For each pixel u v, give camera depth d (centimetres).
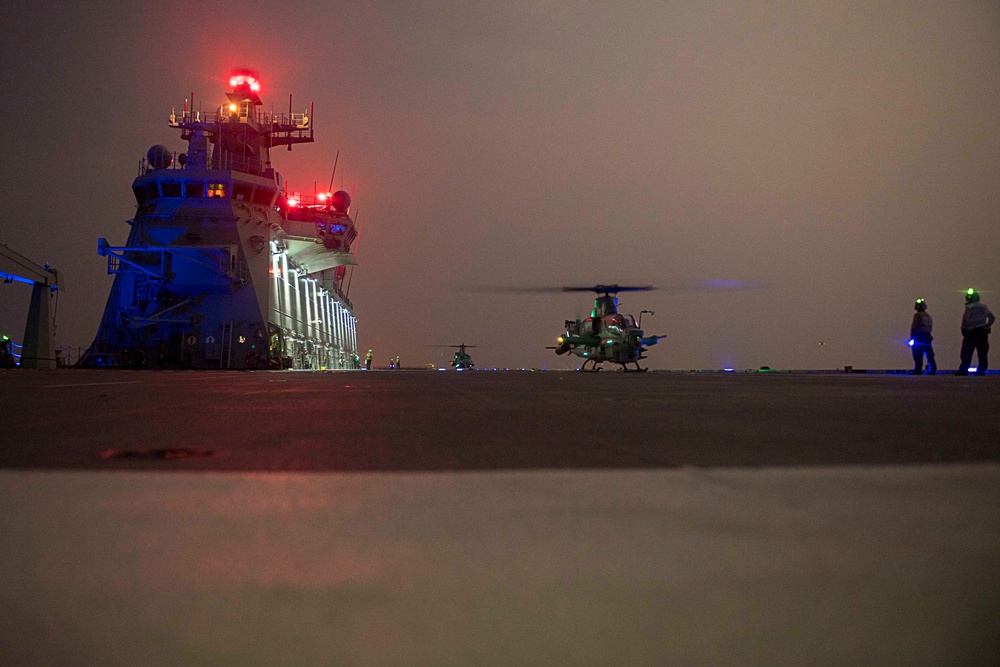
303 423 548
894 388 1262
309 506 225
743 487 257
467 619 131
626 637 123
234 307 5500
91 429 496
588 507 222
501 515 212
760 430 488
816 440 426
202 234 5528
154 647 120
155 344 5397
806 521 203
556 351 4425
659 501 231
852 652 119
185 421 565
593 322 3766
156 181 5612
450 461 333
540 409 711
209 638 123
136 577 154
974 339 2233
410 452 368
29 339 4369
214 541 182
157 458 343
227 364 5362
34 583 150
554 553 172
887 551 174
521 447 391
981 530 194
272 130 6500
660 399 895
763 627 128
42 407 734
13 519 207
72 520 205
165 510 219
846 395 1000
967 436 449
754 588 148
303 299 7862
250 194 5747
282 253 6375
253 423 548
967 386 1357
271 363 5550
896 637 125
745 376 2411
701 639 123
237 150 6122
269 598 141
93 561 165
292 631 125
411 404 789
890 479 274
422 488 256
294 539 184
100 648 119
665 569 159
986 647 122
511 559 167
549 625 128
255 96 6356
